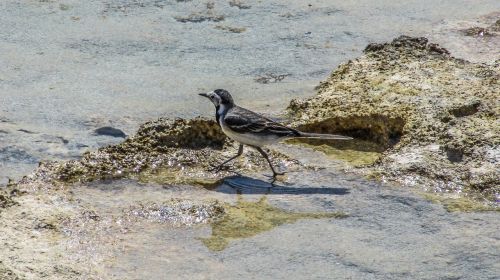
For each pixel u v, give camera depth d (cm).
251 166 1355
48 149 1411
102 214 1205
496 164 1314
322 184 1305
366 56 1664
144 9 1917
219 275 1080
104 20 1864
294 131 1320
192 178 1316
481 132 1380
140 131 1391
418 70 1587
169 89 1612
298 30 1831
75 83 1627
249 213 1221
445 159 1341
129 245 1137
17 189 1259
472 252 1133
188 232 1172
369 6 1948
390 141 1435
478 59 1680
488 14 1902
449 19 1875
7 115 1507
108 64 1698
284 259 1116
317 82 1630
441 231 1184
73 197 1248
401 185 1295
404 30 1827
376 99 1490
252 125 1305
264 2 1958
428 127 1399
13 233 1140
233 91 1602
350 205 1246
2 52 1725
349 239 1163
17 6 1914
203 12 1905
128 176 1312
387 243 1155
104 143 1432
